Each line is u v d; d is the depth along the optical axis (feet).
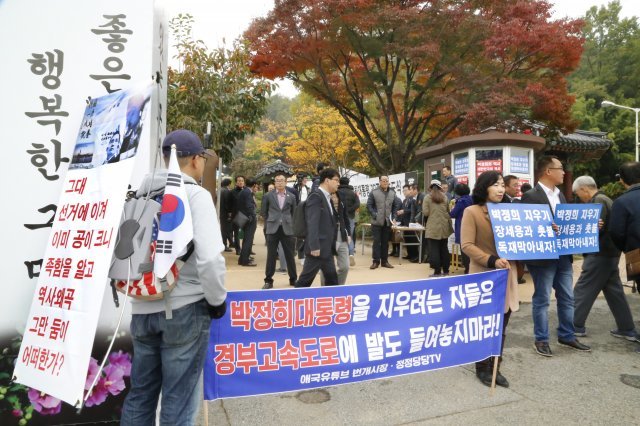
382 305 9.98
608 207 15.19
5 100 8.08
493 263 11.46
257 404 10.37
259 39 42.34
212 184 15.98
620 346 14.58
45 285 7.14
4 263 8.00
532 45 39.60
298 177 34.91
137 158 8.39
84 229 6.87
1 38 8.09
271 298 9.09
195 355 6.54
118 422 8.43
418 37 42.78
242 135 29.55
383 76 49.11
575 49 40.47
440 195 24.22
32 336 7.05
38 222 8.14
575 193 16.44
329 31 42.73
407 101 51.47
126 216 6.66
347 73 52.39
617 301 15.29
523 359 13.35
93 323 6.30
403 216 33.14
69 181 7.52
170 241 6.04
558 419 9.73
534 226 12.32
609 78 117.60
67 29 8.33
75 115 8.32
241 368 8.92
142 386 6.75
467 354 10.89
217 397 8.77
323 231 15.19
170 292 6.35
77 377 6.27
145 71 8.61
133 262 6.30
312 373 9.41
